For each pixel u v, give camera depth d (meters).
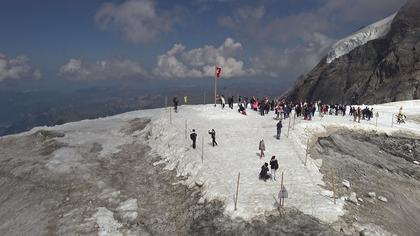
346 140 42.88
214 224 24.67
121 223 27.45
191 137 36.75
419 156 40.94
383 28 124.00
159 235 25.45
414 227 26.70
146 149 41.41
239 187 28.30
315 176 30.73
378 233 23.59
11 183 35.34
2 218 29.97
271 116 48.81
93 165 37.38
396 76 100.31
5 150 44.34
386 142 43.84
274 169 29.67
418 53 100.00
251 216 24.67
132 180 34.03
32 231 27.36
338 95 112.38
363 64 114.62
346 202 27.09
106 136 46.94
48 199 31.66
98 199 30.92
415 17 109.81
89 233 26.39
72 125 53.78
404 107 62.81
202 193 28.78
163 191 31.38
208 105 56.12
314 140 41.16
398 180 34.97
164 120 47.06
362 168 35.78
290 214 24.80
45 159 39.59
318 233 22.77
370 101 99.12
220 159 33.94
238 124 44.62
